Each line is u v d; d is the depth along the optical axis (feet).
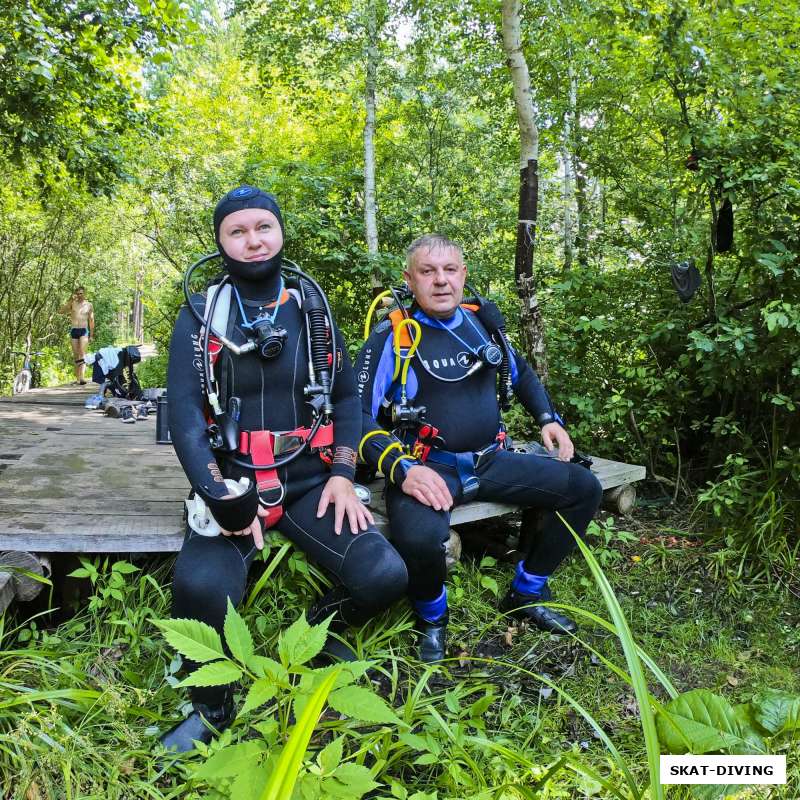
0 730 5.17
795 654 8.09
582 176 15.67
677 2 11.31
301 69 21.88
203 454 6.40
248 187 6.99
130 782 5.20
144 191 33.17
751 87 11.57
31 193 32.65
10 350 38.45
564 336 13.48
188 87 37.47
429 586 7.41
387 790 5.55
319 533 6.95
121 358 19.71
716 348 10.82
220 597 6.11
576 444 13.25
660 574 9.74
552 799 5.49
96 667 6.47
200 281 23.25
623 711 6.88
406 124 24.14
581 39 13.94
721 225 11.43
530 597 8.37
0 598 6.55
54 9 18.74
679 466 12.35
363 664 4.55
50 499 8.88
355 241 19.52
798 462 9.95
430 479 7.50
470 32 18.92
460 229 20.94
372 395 8.17
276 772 2.96
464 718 6.45
